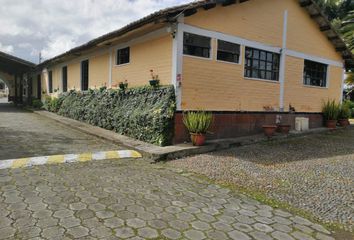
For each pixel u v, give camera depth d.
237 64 8.73
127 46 9.34
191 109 7.62
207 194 4.23
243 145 8.13
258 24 9.38
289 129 10.42
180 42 7.28
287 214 3.64
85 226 3.07
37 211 3.38
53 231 2.93
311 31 11.63
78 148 7.00
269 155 6.96
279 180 5.01
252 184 4.76
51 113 14.98
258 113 9.53
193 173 5.31
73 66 13.83
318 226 3.34
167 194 4.15
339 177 5.28
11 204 3.55
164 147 6.89
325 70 12.78
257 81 9.46
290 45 10.71
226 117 8.50
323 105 12.63
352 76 18.94
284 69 10.49
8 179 4.48
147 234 2.96
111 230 3.01
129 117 8.42
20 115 14.35
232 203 3.92
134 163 5.92
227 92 8.50
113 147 7.32
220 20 8.19
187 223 3.26
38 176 4.69
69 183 4.42
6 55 17.47
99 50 11.20
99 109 10.45
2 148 6.54
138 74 8.78
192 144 7.27
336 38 12.29
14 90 26.09
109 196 3.96
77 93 12.93
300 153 7.34
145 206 3.68
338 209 3.84
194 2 6.92
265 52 9.85
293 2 10.69
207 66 7.91
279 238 3.02
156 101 7.74
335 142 9.21
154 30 8.04
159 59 7.86
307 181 5.00
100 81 11.16
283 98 10.53
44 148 6.77
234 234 3.06
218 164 5.95
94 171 5.15
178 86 7.30
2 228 2.96
